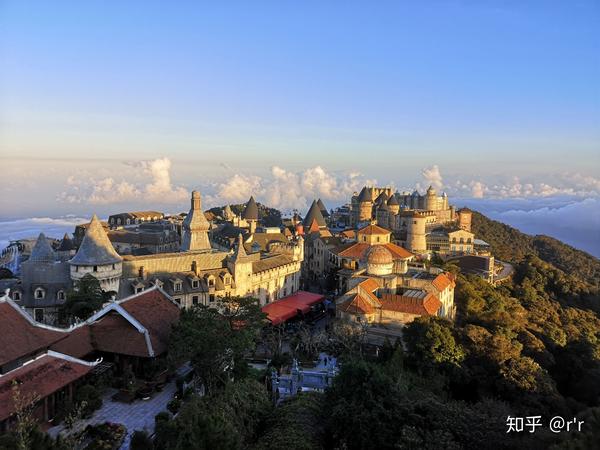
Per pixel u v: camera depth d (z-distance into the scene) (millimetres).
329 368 80438
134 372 66375
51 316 97625
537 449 50281
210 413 49000
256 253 135875
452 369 82875
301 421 54094
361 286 106688
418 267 136375
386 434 50812
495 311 118625
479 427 53375
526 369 82375
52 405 54219
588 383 102312
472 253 195500
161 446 47312
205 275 114250
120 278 103438
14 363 52906
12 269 151875
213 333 62375
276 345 94750
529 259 192500
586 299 178125
